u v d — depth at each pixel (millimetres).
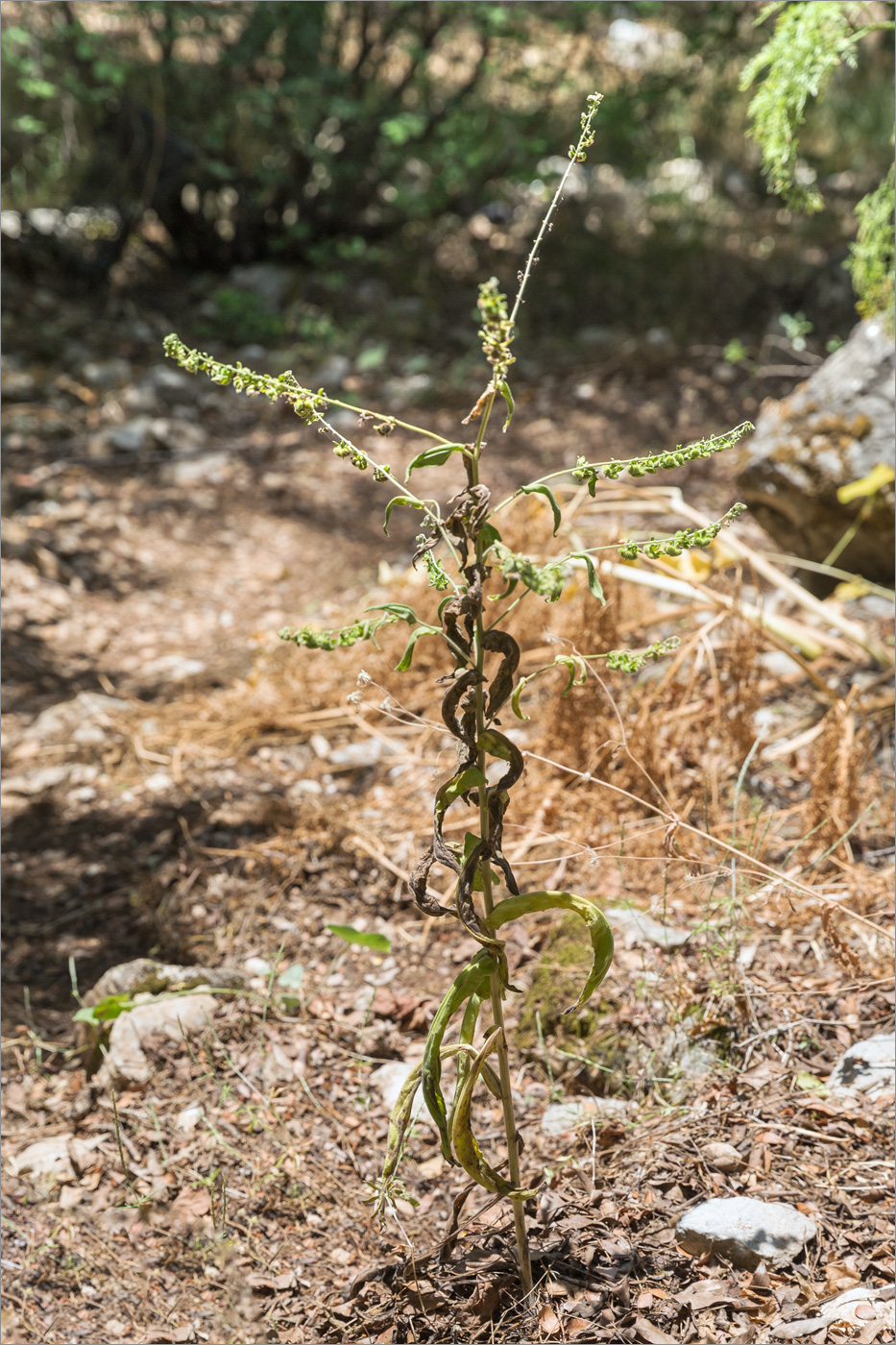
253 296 8922
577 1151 2416
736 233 9508
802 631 4113
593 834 3215
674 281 8906
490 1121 2568
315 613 5227
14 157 9359
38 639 5203
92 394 7594
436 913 1805
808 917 2887
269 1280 2266
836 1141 2312
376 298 9172
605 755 3430
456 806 3578
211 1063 2789
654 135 10086
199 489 6574
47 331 8391
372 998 2982
